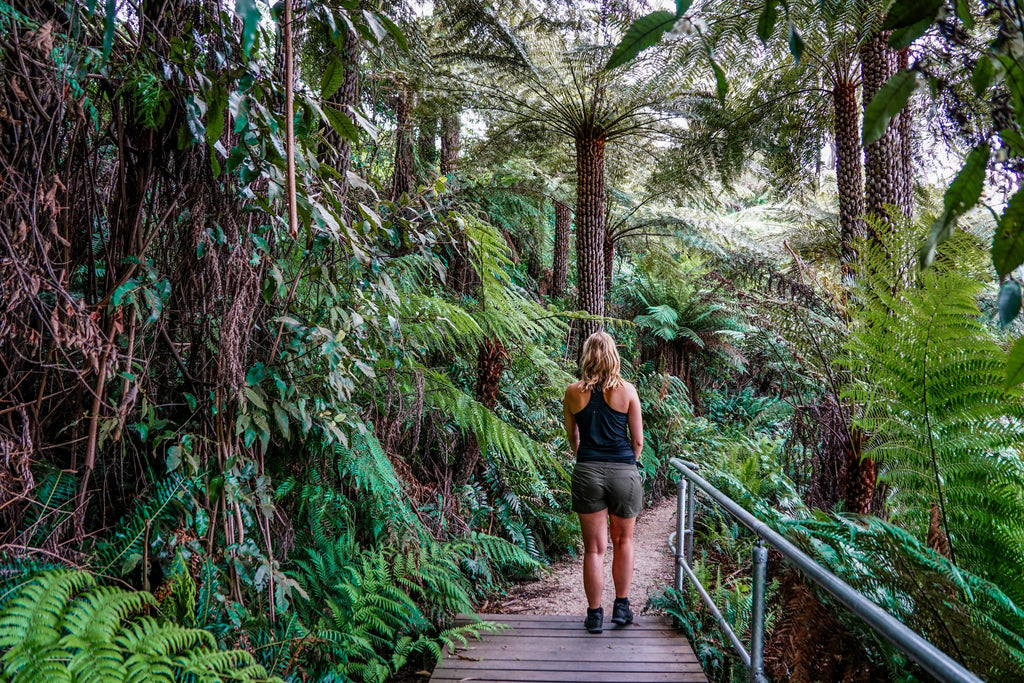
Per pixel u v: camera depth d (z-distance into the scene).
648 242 8.87
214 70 1.70
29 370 1.75
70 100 1.65
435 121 5.84
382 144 4.96
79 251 1.86
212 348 2.05
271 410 2.17
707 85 5.44
